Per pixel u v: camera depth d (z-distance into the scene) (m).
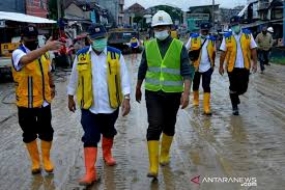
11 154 8.05
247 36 10.48
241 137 8.73
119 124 10.16
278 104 12.32
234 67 10.52
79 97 6.56
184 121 10.31
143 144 8.41
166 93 6.58
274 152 7.69
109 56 6.54
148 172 6.70
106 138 7.09
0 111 12.49
